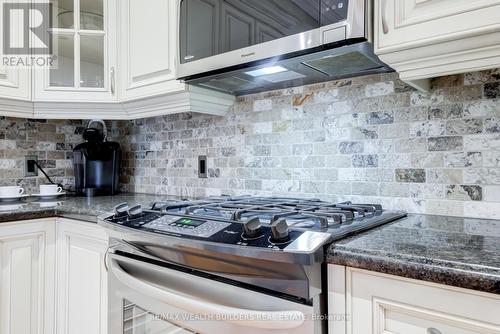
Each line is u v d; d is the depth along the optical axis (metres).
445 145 1.04
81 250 1.34
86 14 1.66
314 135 1.31
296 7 0.94
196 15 1.20
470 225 0.88
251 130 1.50
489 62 0.76
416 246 0.65
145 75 1.49
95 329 1.28
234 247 0.69
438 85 1.05
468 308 0.53
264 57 1.01
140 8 1.52
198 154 1.71
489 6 0.71
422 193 1.08
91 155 1.84
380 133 1.16
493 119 0.97
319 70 1.14
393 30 0.82
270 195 1.43
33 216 1.35
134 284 0.94
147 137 1.96
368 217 0.92
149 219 0.98
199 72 1.20
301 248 0.64
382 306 0.61
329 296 0.67
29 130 1.85
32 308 1.36
